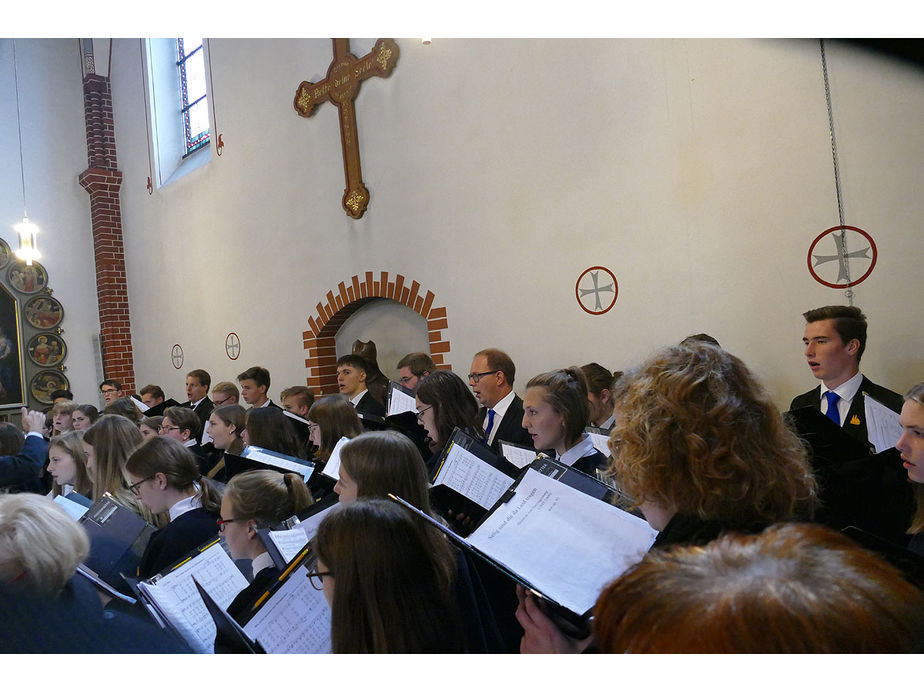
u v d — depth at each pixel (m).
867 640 0.56
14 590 1.44
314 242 8.05
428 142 6.79
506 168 6.16
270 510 2.40
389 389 4.93
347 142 7.50
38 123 11.40
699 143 4.95
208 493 2.88
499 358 4.45
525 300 6.03
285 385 8.53
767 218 4.62
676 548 0.72
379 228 7.29
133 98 11.16
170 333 10.55
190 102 10.81
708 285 4.91
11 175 11.07
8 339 10.80
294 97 8.20
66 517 1.59
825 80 4.35
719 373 1.30
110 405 6.14
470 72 6.41
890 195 4.10
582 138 5.62
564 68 5.73
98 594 1.68
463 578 1.61
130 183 11.31
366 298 7.57
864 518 1.99
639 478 1.30
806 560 0.63
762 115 4.63
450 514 2.27
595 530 1.54
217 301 9.55
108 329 11.37
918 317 4.02
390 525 1.39
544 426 2.81
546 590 1.41
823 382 3.71
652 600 0.63
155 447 2.98
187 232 10.07
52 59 11.63
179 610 1.96
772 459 1.25
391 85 7.11
